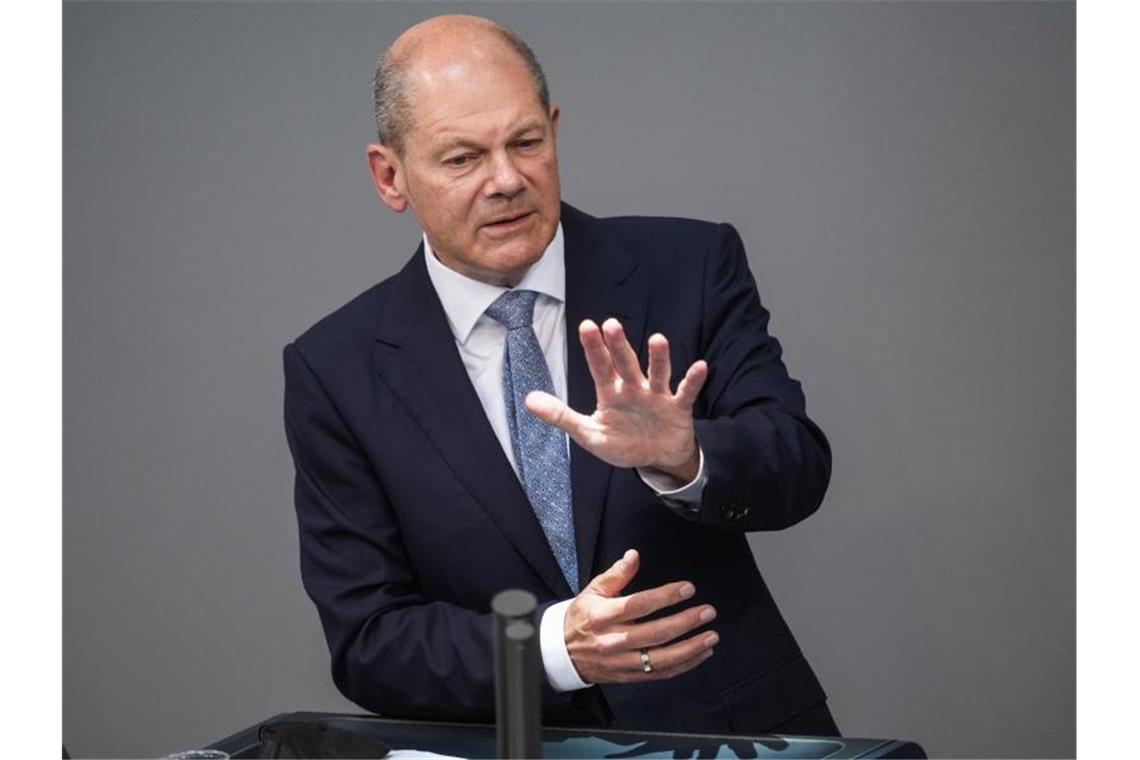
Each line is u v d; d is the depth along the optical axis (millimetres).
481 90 5816
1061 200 9508
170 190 9891
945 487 9633
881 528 9672
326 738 4887
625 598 5387
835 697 9734
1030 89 9484
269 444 9945
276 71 9797
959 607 9656
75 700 10109
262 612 10023
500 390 6355
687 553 6230
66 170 9898
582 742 4855
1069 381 9555
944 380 9594
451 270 6316
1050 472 9586
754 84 9570
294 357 6480
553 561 6148
